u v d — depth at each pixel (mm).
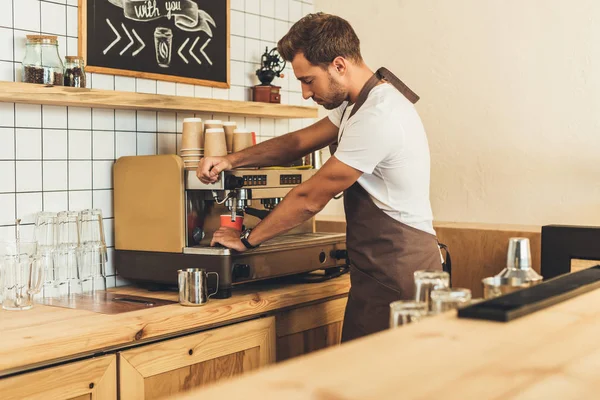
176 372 2229
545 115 3078
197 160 2574
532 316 1001
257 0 3377
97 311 2244
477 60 3252
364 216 2279
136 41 2822
